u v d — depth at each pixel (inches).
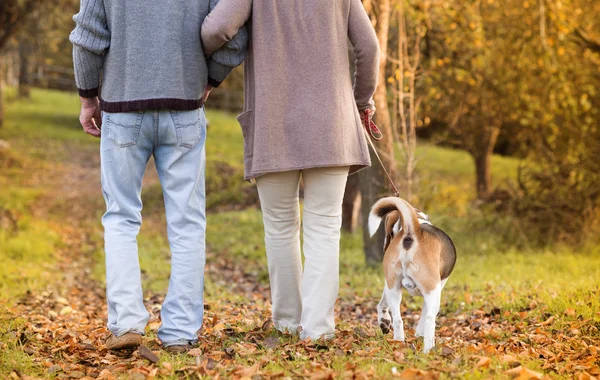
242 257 419.5
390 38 423.8
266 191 150.3
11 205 567.8
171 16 137.4
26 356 144.9
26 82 1262.3
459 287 280.7
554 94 448.1
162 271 366.3
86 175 772.6
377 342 153.9
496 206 466.9
